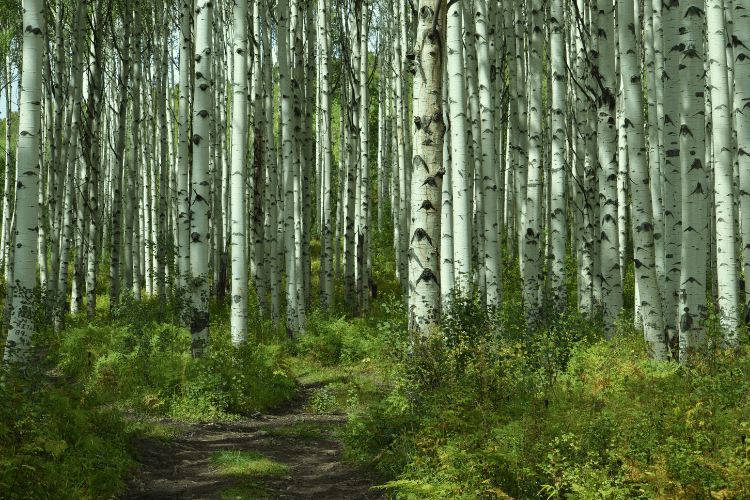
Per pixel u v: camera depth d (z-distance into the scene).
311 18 18.72
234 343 12.02
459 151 10.65
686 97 8.43
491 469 5.09
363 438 6.90
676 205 9.57
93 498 4.83
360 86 20.33
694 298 8.34
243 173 12.20
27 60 7.57
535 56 12.24
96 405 6.87
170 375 9.58
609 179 11.47
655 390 6.15
